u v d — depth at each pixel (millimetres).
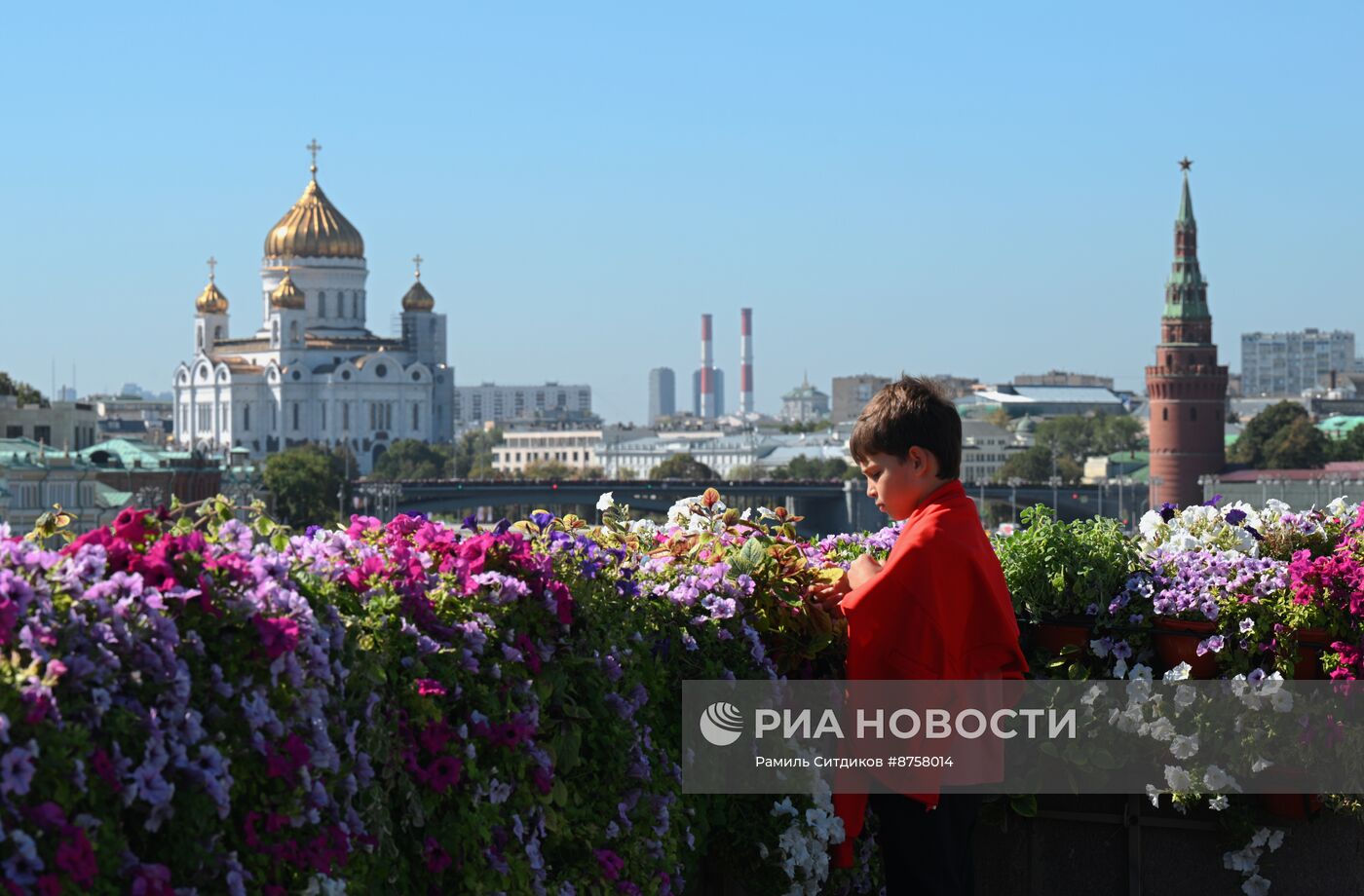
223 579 7070
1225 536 11453
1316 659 10805
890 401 9898
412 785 7773
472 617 8273
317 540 8367
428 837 7852
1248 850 11031
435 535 8766
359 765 7402
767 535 11039
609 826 8922
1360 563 10742
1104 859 11391
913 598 9516
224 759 6672
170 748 6551
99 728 6426
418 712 7785
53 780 6168
